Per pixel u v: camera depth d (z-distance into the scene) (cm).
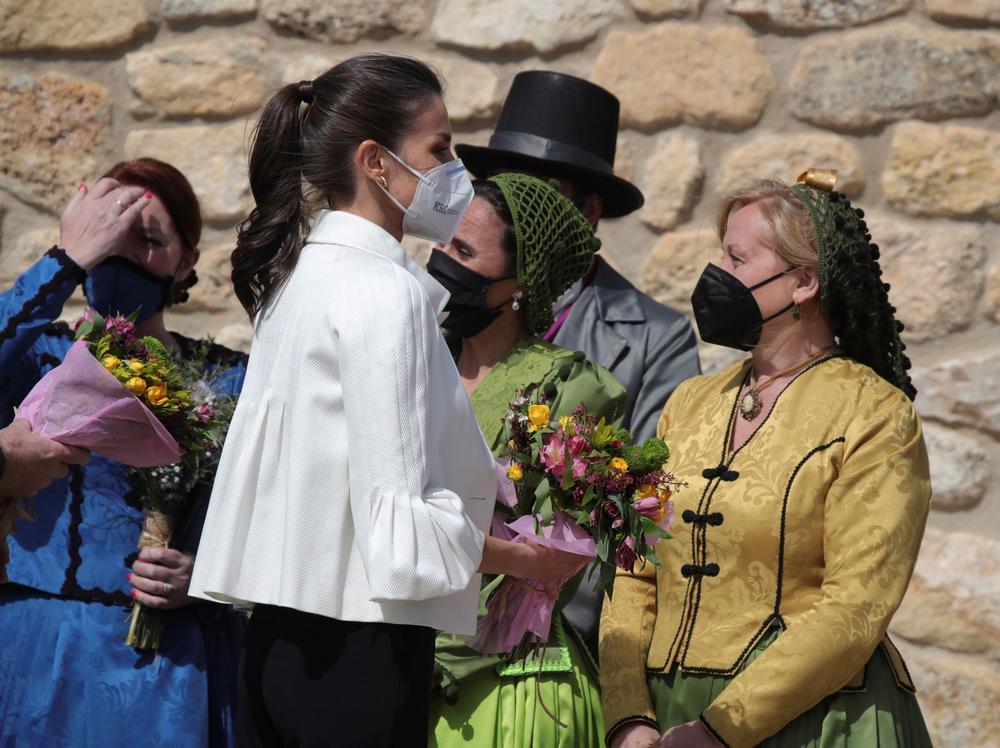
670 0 1477
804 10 1452
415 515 663
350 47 1559
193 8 1595
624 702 880
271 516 708
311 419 693
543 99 1248
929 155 1417
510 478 809
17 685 947
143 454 884
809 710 828
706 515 873
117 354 900
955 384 1386
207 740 988
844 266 889
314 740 695
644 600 937
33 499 988
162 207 1077
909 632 1366
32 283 989
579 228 1012
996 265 1398
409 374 679
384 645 700
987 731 1338
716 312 908
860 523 832
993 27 1423
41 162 1606
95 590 980
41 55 1619
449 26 1530
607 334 1138
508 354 975
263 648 728
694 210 1465
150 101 1600
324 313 698
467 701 896
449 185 761
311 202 763
